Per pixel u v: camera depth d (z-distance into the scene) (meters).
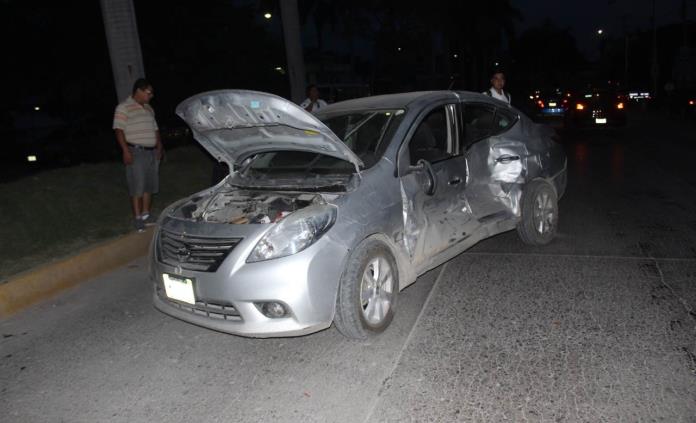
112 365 4.27
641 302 4.73
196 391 3.83
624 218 7.57
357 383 3.77
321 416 3.43
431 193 4.87
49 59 19.92
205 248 4.09
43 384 4.05
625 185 9.92
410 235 4.67
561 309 4.68
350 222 4.14
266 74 24.78
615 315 4.51
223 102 4.50
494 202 5.82
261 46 24.22
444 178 5.11
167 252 4.34
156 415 3.58
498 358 3.94
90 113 21.61
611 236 6.72
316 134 4.39
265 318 3.89
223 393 3.78
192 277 4.04
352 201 4.25
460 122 5.50
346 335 4.25
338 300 4.10
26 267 6.02
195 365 4.20
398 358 4.05
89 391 3.92
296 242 3.89
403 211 4.61
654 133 20.03
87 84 19.81
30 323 5.17
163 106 21.09
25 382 4.10
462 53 50.59
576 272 5.53
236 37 22.92
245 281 3.85
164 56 20.81
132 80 10.35
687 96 29.75
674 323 4.32
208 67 22.19
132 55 10.31
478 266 5.88
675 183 9.88
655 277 5.29
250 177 5.20
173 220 4.55
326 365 4.04
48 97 21.92
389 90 38.56
